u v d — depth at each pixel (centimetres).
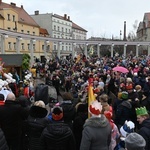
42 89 948
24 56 1647
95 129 445
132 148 327
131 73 1769
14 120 573
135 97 822
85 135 443
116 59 3641
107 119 491
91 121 449
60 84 1903
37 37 3816
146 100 841
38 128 525
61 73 2036
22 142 605
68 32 9506
